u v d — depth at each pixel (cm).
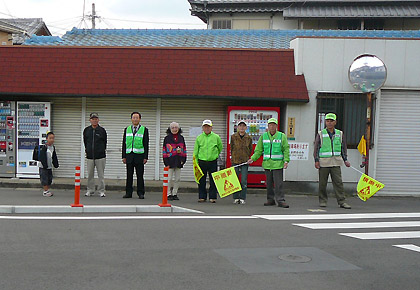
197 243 724
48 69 1410
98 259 624
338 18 2286
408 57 1398
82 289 509
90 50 1445
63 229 802
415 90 1402
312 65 1398
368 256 677
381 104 1406
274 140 1138
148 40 1750
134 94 1370
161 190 1351
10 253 644
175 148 1203
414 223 948
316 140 1155
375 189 1174
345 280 563
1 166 1431
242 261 630
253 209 1095
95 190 1309
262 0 2353
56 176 1468
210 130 1179
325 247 723
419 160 1417
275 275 574
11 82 1384
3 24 2680
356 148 1405
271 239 766
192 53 1434
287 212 1059
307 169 1399
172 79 1389
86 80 1393
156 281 540
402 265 634
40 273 560
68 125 1460
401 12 2242
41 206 985
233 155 1191
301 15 2283
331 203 1235
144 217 941
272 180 1159
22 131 1429
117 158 1466
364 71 1326
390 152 1412
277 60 1418
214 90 1370
